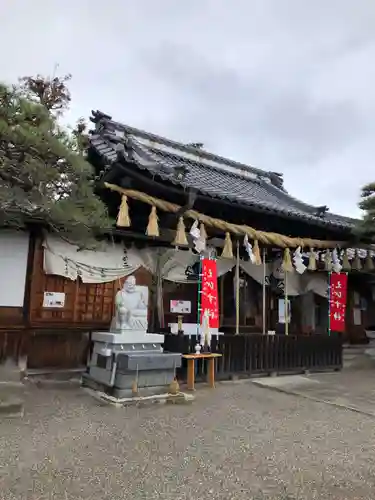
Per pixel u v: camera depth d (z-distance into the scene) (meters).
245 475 4.29
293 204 15.35
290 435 5.77
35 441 5.01
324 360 12.02
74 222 6.43
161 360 7.56
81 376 8.70
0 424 5.61
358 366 13.41
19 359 8.61
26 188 6.16
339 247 12.14
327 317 15.05
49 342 9.01
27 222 8.49
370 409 7.47
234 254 11.91
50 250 9.03
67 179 6.36
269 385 9.46
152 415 6.47
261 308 13.30
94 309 9.68
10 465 4.26
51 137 5.61
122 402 6.95
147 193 9.29
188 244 9.55
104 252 9.78
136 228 10.18
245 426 6.12
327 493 3.96
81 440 5.12
